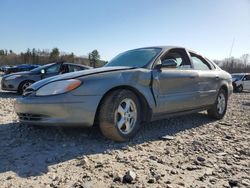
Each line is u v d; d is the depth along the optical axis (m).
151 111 4.43
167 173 3.14
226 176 3.14
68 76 3.97
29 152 3.60
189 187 2.83
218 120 6.28
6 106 7.32
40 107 3.78
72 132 4.48
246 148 4.17
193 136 4.77
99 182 2.83
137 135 4.61
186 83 5.09
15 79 11.02
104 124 3.96
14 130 4.60
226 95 6.56
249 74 23.36
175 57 5.29
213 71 6.14
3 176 2.90
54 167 3.16
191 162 3.51
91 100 3.82
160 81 4.56
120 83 4.06
